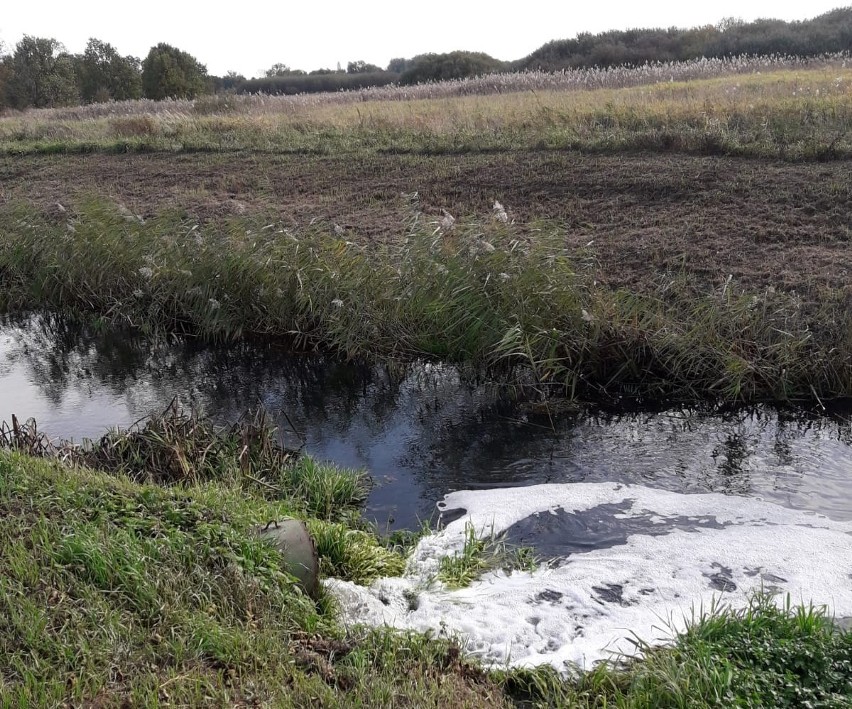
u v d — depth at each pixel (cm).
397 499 686
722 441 765
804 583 514
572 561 563
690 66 2927
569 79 2881
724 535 586
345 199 1517
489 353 919
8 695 348
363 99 3225
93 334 1169
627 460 736
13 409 918
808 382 831
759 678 388
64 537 463
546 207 1340
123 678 375
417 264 1009
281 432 836
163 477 671
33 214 1469
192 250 1167
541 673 424
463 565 556
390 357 971
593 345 879
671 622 460
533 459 749
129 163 1997
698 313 915
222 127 2327
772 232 1112
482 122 1958
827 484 671
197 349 1088
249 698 371
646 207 1279
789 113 1669
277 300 1061
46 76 5781
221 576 455
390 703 376
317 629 447
